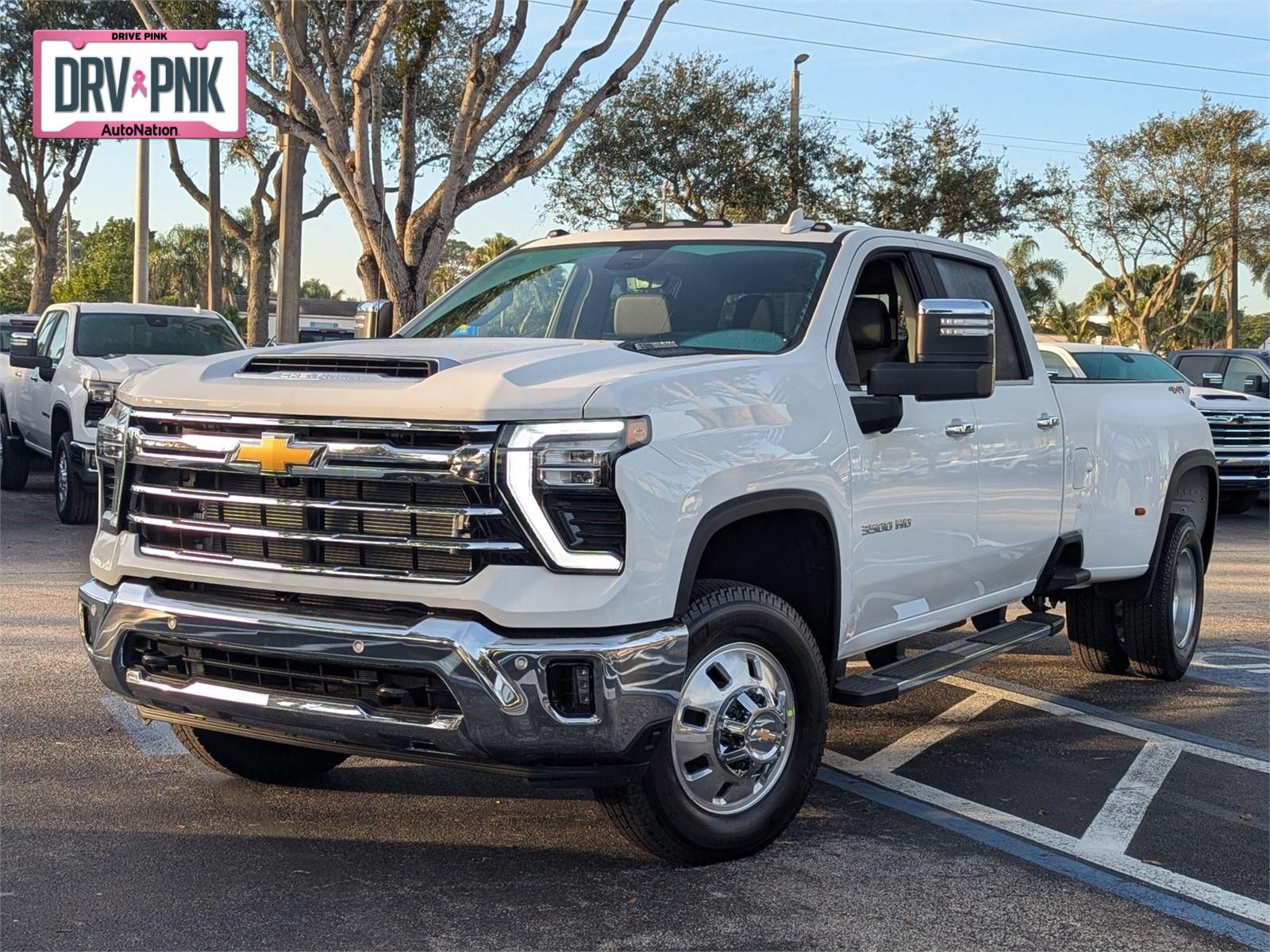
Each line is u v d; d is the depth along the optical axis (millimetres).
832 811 5062
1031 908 4145
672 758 4160
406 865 4371
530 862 4414
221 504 4242
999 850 4668
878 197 36719
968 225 37000
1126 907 4180
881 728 6402
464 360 4199
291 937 3779
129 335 13727
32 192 42906
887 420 4984
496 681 3777
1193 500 7898
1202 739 6281
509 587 3818
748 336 4977
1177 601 7645
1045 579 6508
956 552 5586
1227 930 4023
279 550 4141
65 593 9195
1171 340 65125
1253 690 7414
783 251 5344
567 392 3900
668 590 3977
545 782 3922
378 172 19234
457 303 5875
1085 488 6691
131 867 4293
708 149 33938
